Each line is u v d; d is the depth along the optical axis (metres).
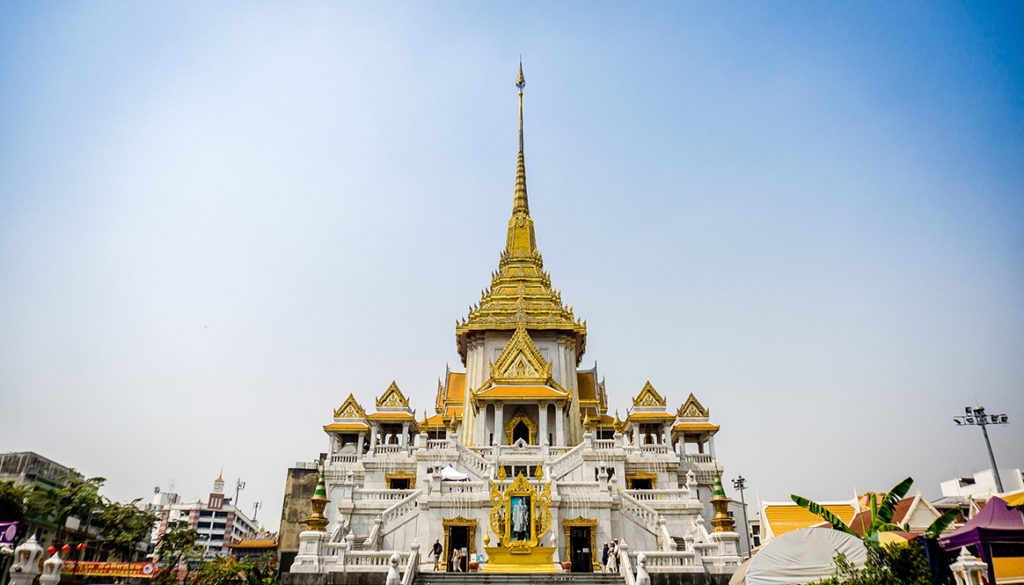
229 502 156.38
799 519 45.16
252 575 45.28
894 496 27.53
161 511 129.00
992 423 47.72
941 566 21.98
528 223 82.31
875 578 18.70
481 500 37.00
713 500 33.47
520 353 60.59
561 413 57.00
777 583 22.47
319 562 31.19
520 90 95.25
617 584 29.22
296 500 56.94
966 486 58.88
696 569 30.34
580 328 68.31
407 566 29.77
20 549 24.59
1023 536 23.45
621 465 45.12
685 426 57.94
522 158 88.50
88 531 66.94
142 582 51.81
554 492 37.28
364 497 41.03
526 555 32.09
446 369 74.44
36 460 64.62
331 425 59.09
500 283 75.12
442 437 64.06
